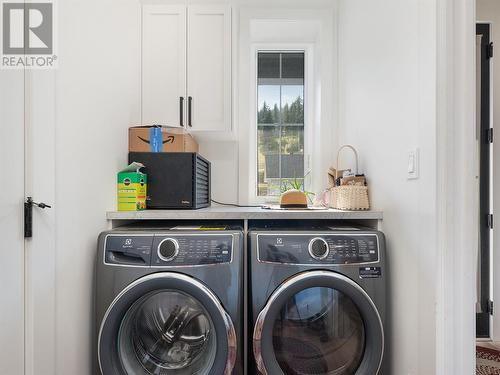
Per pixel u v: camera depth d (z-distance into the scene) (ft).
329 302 4.22
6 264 2.92
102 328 3.89
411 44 3.97
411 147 3.95
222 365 3.82
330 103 7.33
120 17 5.55
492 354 7.18
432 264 3.48
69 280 3.81
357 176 5.51
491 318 7.90
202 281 4.00
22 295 3.12
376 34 5.15
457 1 3.41
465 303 3.34
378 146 5.02
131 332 4.25
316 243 4.17
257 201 7.72
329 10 7.32
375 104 5.16
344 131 7.00
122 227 4.96
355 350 4.20
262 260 4.14
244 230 4.71
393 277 4.41
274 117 7.98
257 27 7.56
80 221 4.06
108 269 4.08
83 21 4.18
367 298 4.02
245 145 7.37
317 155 7.55
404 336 4.09
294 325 4.19
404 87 4.16
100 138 4.65
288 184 7.85
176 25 6.66
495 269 7.92
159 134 5.83
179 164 5.38
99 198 4.57
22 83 3.12
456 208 3.38
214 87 6.60
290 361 4.17
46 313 3.39
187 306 4.29
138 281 3.95
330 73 7.34
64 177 3.73
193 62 6.62
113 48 5.20
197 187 5.66
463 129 3.38
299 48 7.96
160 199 5.35
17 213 3.05
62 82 3.70
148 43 6.64
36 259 3.25
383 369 4.59
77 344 3.96
